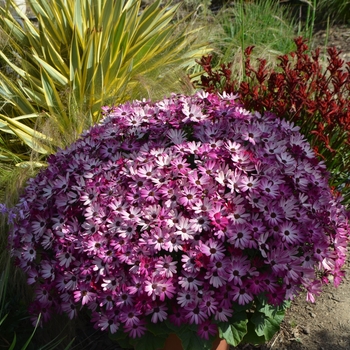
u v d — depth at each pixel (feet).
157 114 9.18
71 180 8.43
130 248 7.41
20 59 13.37
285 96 11.58
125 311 7.22
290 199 7.71
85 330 9.55
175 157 8.01
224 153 8.02
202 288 7.42
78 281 7.53
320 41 19.16
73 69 12.87
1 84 12.92
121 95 13.15
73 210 7.99
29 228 8.29
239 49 16.22
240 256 7.25
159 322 7.53
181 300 7.19
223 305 7.21
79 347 9.29
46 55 13.55
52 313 8.93
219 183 7.75
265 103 11.39
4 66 14.11
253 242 7.29
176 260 7.69
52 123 12.22
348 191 11.32
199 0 20.39
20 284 9.75
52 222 8.18
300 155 8.62
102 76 12.60
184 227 7.36
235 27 18.48
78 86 12.82
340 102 11.23
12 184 11.07
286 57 12.17
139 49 14.14
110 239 7.54
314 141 11.16
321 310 9.89
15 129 11.92
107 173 8.16
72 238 7.73
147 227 7.47
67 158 8.99
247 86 11.82
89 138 9.16
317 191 8.16
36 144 11.96
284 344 9.34
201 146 8.14
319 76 11.89
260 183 7.74
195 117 8.85
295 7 21.47
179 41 15.30
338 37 19.20
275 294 7.32
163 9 15.11
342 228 8.07
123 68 13.53
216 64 16.63
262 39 17.93
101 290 7.43
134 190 7.79
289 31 18.42
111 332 7.32
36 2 14.43
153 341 7.63
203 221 7.42
